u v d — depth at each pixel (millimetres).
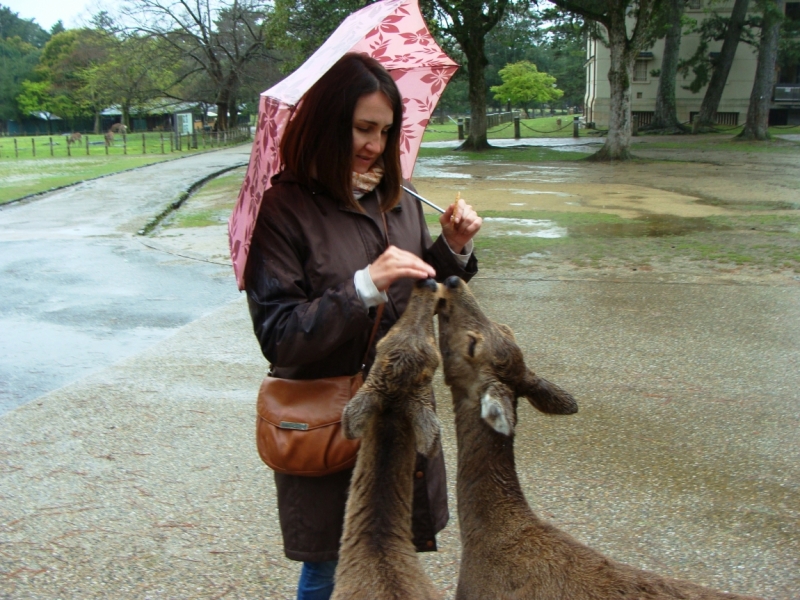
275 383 2627
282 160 2594
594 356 6555
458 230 2875
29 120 84938
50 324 8047
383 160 2678
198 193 20297
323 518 2639
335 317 2332
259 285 2508
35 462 4805
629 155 26750
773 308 7902
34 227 14656
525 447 4914
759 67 33844
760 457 4723
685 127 42375
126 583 3566
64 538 3943
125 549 3842
